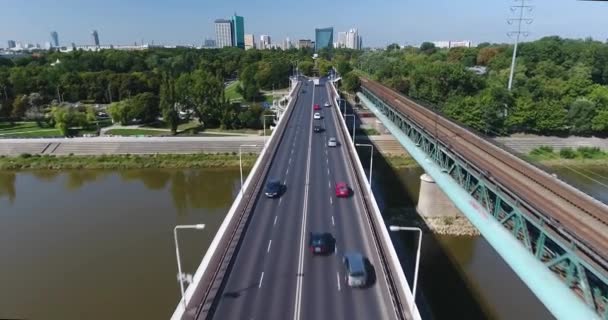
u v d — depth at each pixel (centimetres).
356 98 16712
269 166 6862
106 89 17612
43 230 6475
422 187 7062
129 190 8644
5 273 5203
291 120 10712
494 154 5194
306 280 3622
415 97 14525
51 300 4641
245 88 18375
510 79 12056
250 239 4366
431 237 6344
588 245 2753
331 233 4491
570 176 9388
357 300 3347
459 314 4428
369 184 5562
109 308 4484
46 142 11138
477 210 4316
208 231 6362
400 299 3325
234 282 3591
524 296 4775
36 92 16275
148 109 13862
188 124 13800
